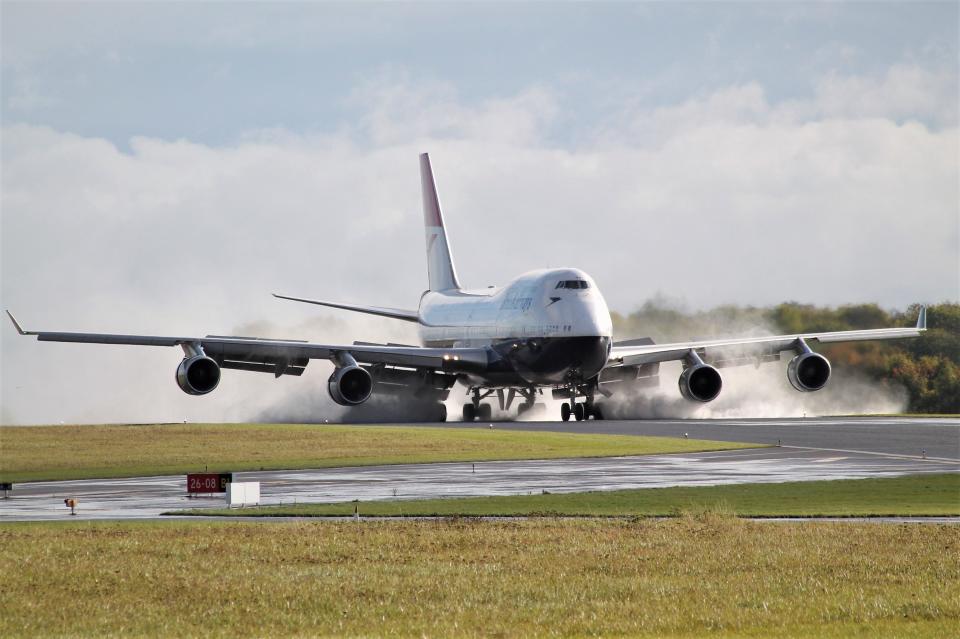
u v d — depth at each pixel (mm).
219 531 102062
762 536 96562
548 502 123688
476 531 100812
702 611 68625
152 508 124812
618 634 63469
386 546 92875
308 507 122000
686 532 99250
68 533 100750
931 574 79375
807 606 69688
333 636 63719
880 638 61281
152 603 72562
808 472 153125
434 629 64875
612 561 85500
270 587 76688
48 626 66938
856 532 98812
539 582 77875
